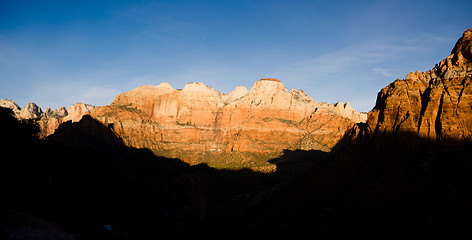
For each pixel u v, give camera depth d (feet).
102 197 147.84
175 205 163.12
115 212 142.20
